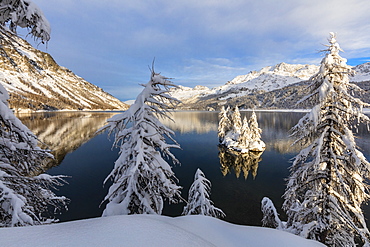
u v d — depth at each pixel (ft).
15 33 15.57
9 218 15.71
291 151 143.13
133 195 21.62
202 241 9.27
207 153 149.18
